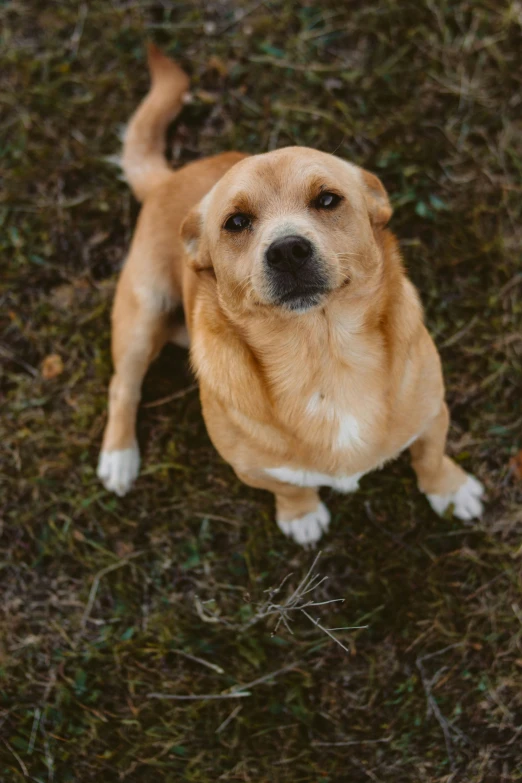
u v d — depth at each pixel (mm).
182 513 1615
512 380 1612
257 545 1590
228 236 1365
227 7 1741
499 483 1589
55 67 1745
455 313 1641
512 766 1504
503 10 1702
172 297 1572
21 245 1706
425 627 1550
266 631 1562
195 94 1725
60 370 1671
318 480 1455
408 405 1406
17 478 1642
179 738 1537
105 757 1533
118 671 1564
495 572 1560
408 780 1513
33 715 1553
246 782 1523
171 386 1659
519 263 1646
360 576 1574
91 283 1695
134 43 1746
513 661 1532
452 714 1523
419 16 1712
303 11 1731
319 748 1528
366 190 1397
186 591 1593
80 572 1607
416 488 1589
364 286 1362
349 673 1548
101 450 1644
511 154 1675
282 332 1373
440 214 1666
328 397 1396
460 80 1699
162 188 1565
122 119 1729
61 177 1724
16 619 1597
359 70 1711
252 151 1703
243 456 1439
